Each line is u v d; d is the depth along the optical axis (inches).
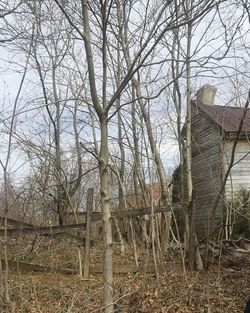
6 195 289.7
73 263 379.9
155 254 330.3
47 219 460.1
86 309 232.4
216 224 560.1
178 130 458.3
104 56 169.5
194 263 369.1
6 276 271.0
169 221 402.0
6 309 255.0
